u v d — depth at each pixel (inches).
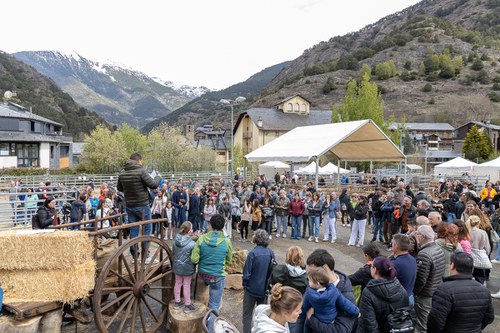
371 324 138.9
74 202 428.5
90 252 186.9
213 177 1194.0
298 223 506.9
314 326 136.6
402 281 170.7
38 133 1854.1
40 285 179.3
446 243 225.0
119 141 1651.1
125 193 245.8
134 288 212.7
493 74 4702.3
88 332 225.6
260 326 117.3
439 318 147.2
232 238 512.1
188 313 222.8
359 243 468.4
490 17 6973.4
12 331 170.9
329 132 709.9
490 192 606.2
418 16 6648.6
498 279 335.6
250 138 2437.3
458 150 2834.6
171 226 508.1
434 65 4886.8
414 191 834.2
